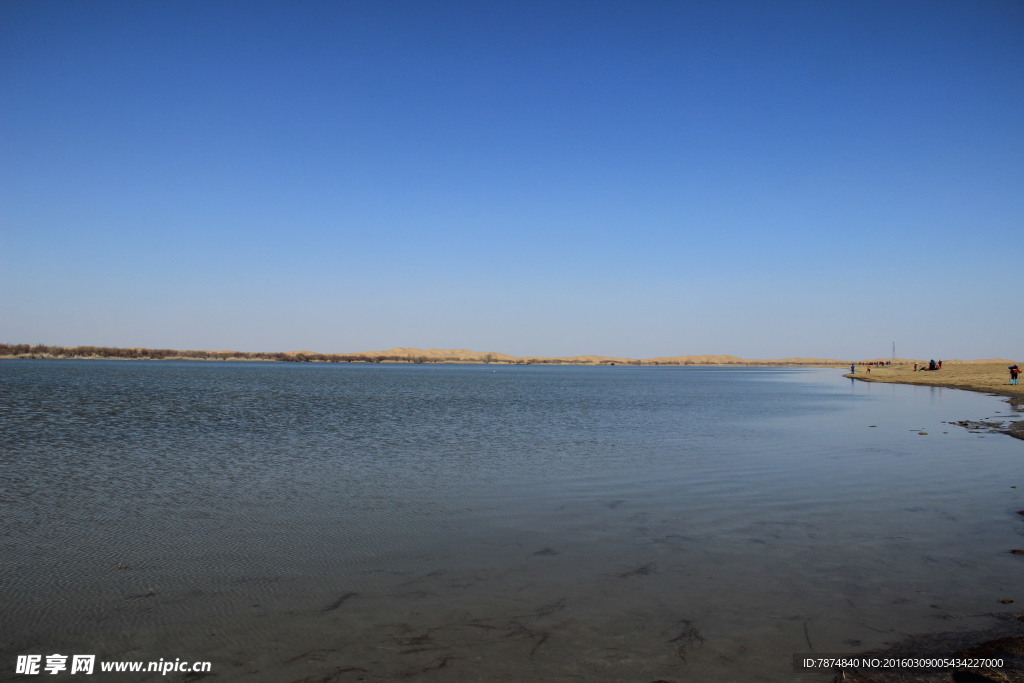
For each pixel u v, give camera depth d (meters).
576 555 11.39
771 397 60.44
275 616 8.84
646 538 12.41
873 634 8.15
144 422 32.69
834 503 15.21
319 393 61.66
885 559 11.05
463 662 7.51
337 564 10.97
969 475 18.62
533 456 22.30
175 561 11.13
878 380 99.25
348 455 22.45
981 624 8.43
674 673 7.22
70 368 144.88
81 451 23.09
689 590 9.68
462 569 10.68
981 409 43.19
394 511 14.57
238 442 25.59
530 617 8.74
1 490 16.64
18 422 32.03
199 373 122.00
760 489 16.81
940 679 7.04
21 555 11.44
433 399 54.62
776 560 11.04
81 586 9.96
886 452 23.11
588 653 7.70
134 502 15.39
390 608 9.08
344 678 7.18
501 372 191.12
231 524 13.46
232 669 7.41
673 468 19.89
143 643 8.07
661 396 62.59
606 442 26.06
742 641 7.98
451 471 19.41
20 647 7.98
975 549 11.60
